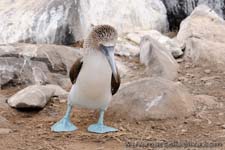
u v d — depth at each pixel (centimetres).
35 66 1183
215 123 949
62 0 1420
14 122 958
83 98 880
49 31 1377
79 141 870
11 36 1366
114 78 872
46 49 1222
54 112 1016
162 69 1220
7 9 1439
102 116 917
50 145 850
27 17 1397
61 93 1101
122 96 993
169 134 898
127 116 963
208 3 1661
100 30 842
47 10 1405
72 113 1006
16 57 1185
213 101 1061
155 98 976
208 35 1416
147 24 1534
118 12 1487
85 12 1431
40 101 1007
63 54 1232
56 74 1200
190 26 1438
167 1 1655
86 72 854
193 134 897
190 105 1007
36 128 929
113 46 843
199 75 1256
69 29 1398
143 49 1312
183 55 1383
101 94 870
